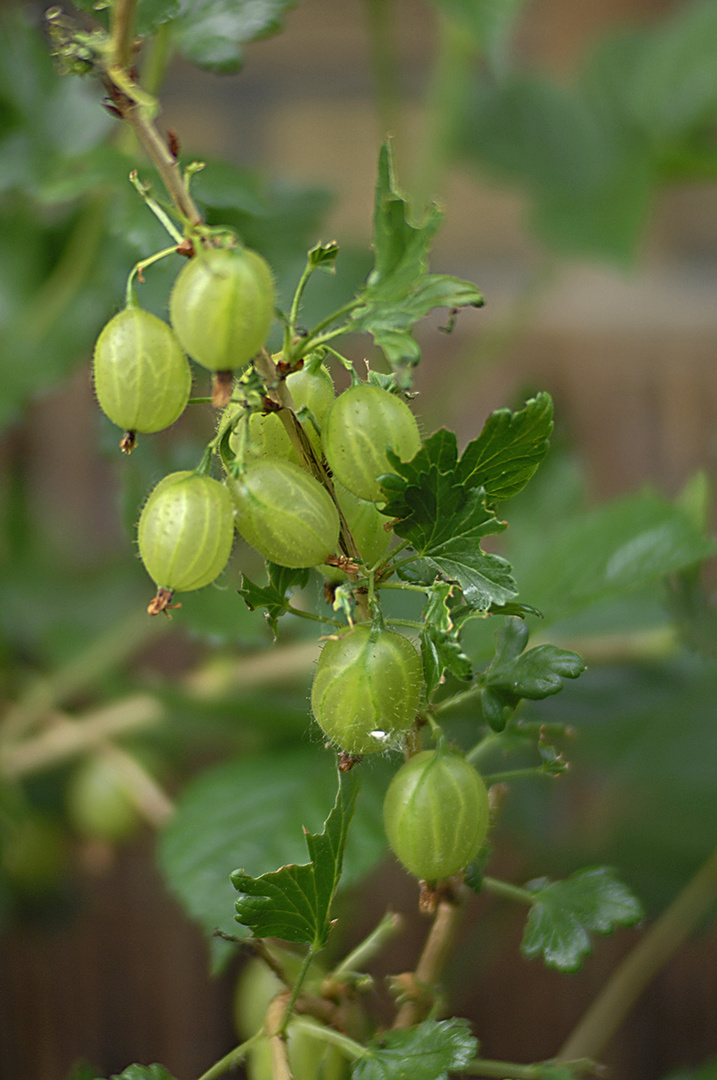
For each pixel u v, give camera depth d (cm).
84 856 96
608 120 123
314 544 57
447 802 58
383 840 68
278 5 72
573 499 98
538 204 120
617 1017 81
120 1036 134
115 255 79
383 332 56
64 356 94
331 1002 61
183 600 75
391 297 57
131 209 71
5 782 89
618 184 121
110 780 91
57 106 91
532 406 56
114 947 134
